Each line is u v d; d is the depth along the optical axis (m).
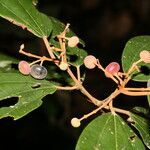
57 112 0.61
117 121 0.26
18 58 0.35
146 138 0.27
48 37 0.30
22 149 0.66
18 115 0.26
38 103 0.26
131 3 0.98
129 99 0.79
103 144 0.25
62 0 0.88
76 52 0.31
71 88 0.28
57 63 0.27
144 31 0.97
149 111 0.31
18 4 0.28
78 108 0.73
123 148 0.26
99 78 0.83
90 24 0.96
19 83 0.27
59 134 0.67
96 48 0.94
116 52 0.94
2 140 0.65
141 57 0.27
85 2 0.96
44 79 0.28
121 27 0.97
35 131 0.66
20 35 0.56
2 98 0.26
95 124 0.26
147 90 0.26
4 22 0.56
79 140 0.25
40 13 0.29
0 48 0.35
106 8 0.98
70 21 0.94
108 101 0.27
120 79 0.26
